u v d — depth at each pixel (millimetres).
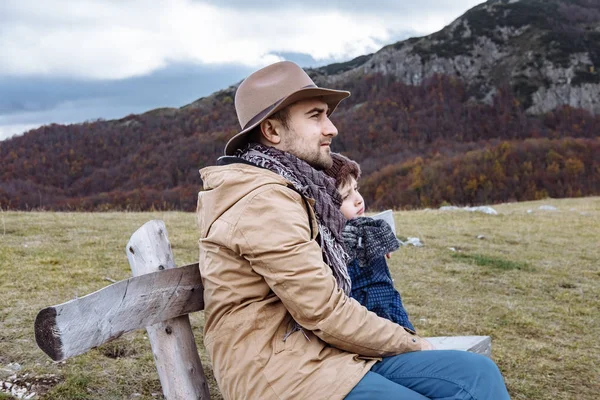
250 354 1846
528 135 142125
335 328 1846
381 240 2506
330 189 2254
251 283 1910
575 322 5383
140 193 72250
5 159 111438
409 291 6027
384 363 1998
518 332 4973
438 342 2873
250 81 2244
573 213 14859
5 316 3979
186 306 2072
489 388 1860
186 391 2006
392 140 131000
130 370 3332
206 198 2008
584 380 3975
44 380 3090
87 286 4941
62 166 112125
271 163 2123
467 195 78438
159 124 138625
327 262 2088
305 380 1819
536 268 7672
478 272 7160
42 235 7227
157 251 2012
